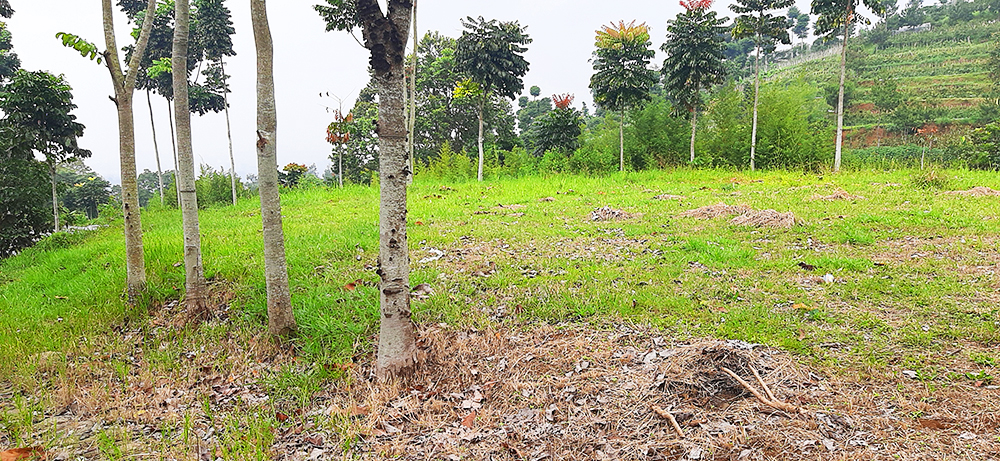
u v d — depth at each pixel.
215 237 9.34
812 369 3.54
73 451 3.26
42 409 3.85
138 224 6.08
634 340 4.24
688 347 3.84
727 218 8.91
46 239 12.23
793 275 5.61
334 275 6.44
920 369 3.44
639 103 20.67
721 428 2.91
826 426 2.86
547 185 16.55
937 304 4.49
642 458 2.81
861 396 3.15
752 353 3.62
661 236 7.87
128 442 3.35
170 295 6.23
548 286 5.58
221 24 18.30
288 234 9.13
